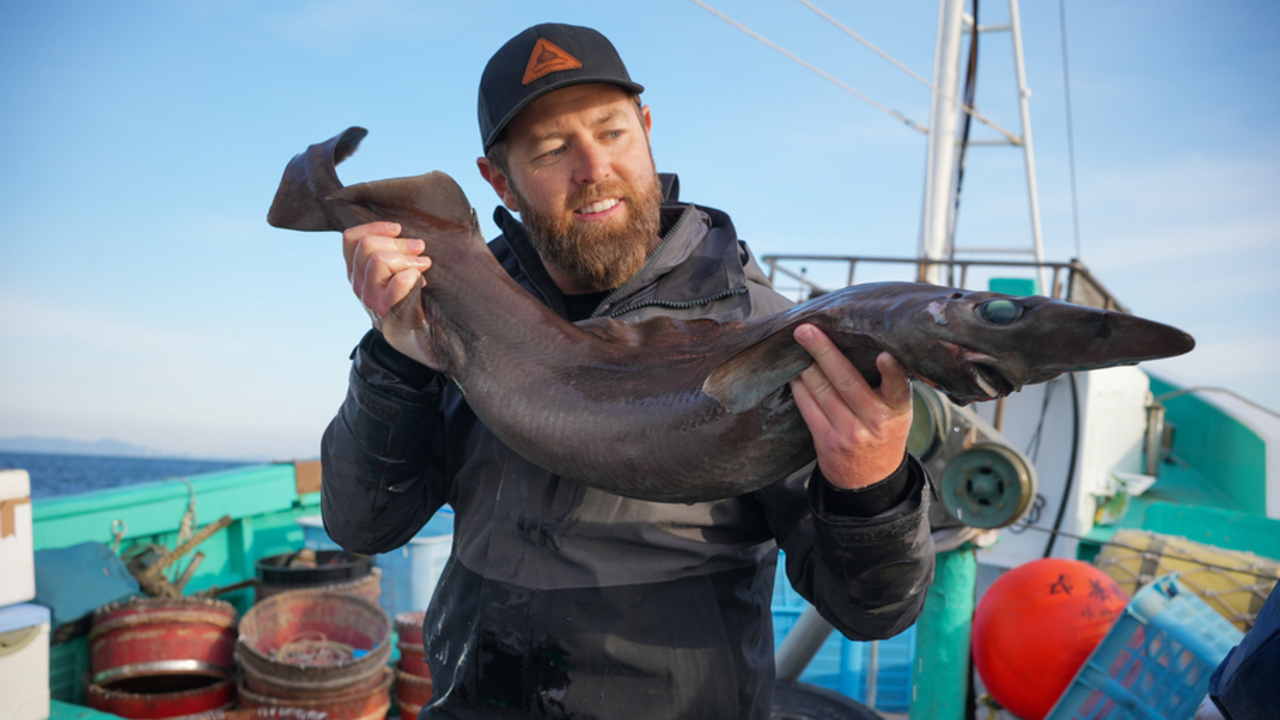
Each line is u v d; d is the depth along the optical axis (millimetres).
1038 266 5543
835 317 1538
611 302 2092
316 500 6312
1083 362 1293
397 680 4840
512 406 1889
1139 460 6863
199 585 5359
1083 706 3756
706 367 1719
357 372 1976
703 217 2299
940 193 8602
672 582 1851
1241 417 6949
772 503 1914
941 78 8641
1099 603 4164
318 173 2225
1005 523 3619
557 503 1896
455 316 2023
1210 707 2123
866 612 1726
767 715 1983
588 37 2016
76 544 4719
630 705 1816
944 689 4039
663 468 1687
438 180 2154
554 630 1839
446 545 5508
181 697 4195
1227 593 4375
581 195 1995
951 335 1375
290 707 4203
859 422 1485
